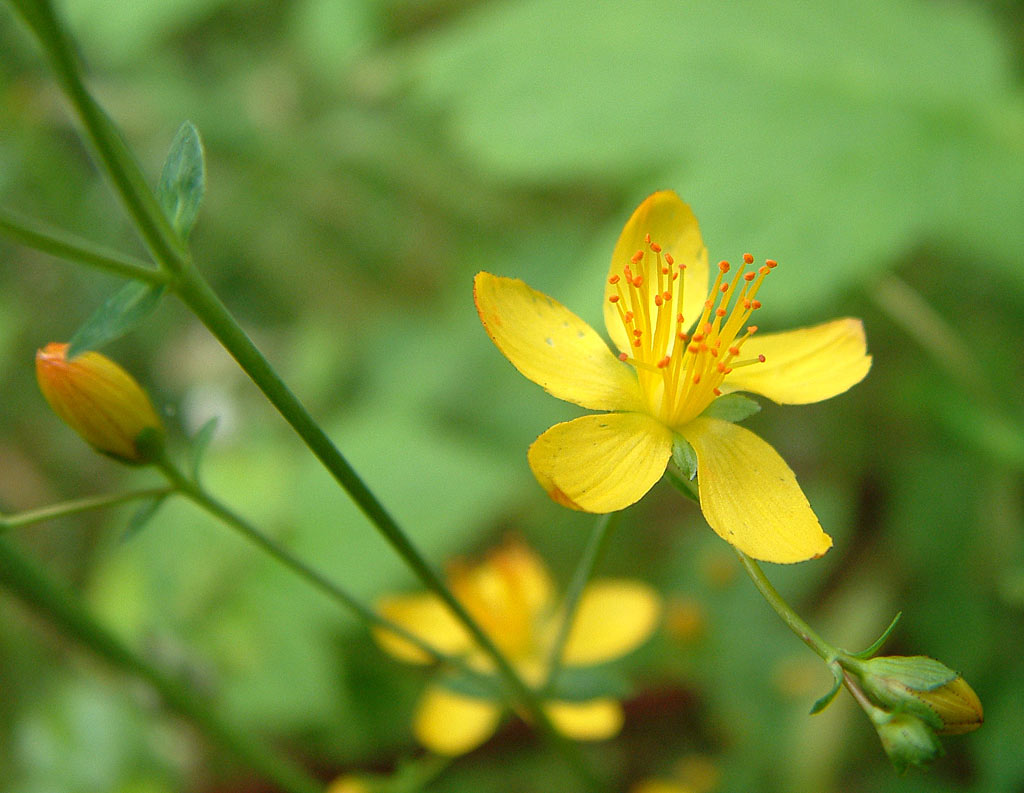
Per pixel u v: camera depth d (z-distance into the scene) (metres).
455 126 0.14
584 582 0.11
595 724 0.12
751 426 0.17
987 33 0.14
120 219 0.18
